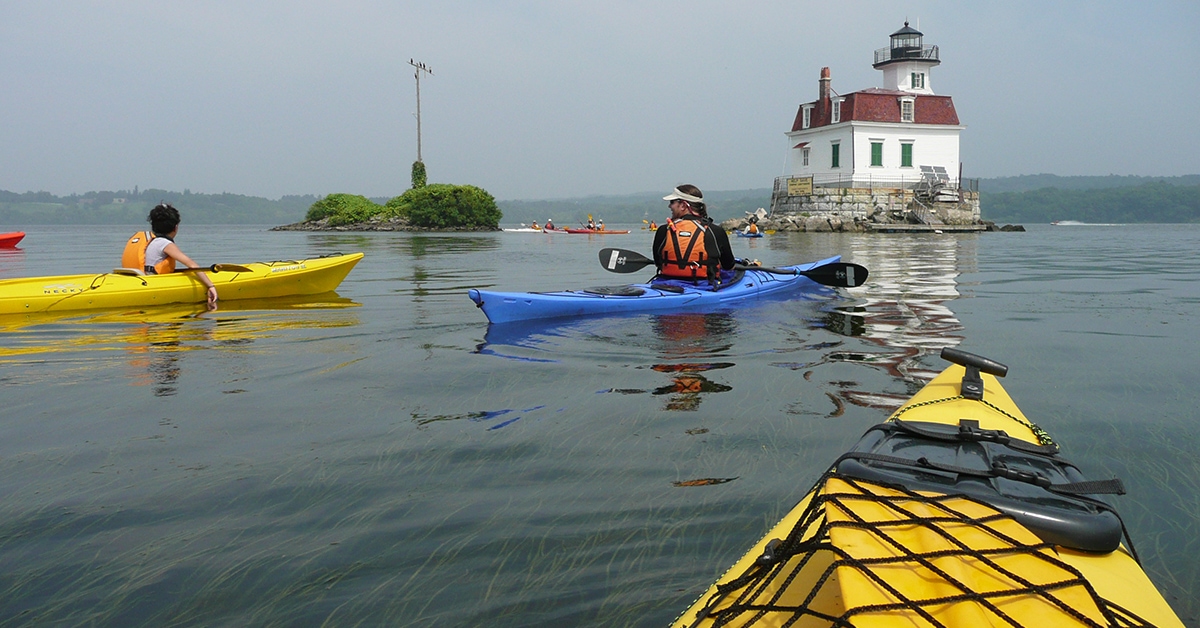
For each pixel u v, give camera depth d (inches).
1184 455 133.6
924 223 1659.7
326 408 168.9
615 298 303.3
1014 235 1390.3
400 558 98.7
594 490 120.0
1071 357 217.9
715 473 127.0
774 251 808.9
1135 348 231.0
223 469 131.2
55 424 157.5
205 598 90.0
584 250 874.8
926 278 463.2
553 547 100.8
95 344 243.6
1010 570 57.5
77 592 91.5
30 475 128.8
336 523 109.3
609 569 94.7
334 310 322.7
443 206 1849.2
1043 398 172.7
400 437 148.0
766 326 274.5
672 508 112.5
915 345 238.8
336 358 222.2
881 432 83.1
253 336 258.7
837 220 1647.4
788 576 67.5
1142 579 61.9
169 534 106.3
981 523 61.5
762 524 106.7
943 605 53.3
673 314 302.4
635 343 243.3
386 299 364.2
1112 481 67.6
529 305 285.3
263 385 190.2
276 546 102.6
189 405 171.8
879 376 196.9
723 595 69.5
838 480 69.5
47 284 306.8
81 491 121.8
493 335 258.4
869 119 1690.5
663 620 83.6
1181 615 83.8
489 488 121.4
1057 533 61.8
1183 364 207.3
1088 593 56.2
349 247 959.6
